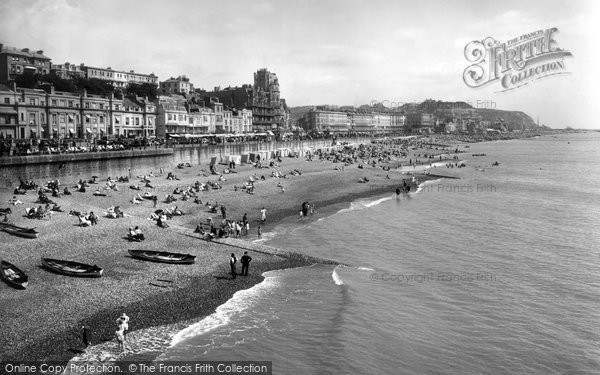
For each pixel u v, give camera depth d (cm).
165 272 3988
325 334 3062
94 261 4084
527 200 8994
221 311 3372
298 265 4497
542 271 4488
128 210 6144
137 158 8831
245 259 4088
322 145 19238
